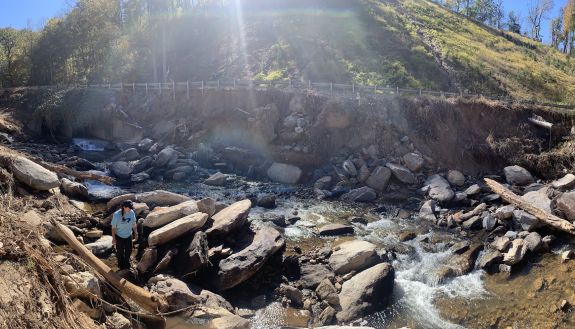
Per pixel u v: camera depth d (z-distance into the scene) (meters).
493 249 12.01
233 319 7.62
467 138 21.44
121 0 43.75
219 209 12.38
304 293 9.44
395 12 45.75
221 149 23.08
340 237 12.92
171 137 24.69
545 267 10.86
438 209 15.91
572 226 12.11
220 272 9.12
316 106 22.64
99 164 20.47
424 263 11.41
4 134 24.78
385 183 18.38
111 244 10.01
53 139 26.34
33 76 36.34
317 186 18.78
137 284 8.54
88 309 6.40
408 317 8.99
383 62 32.50
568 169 19.28
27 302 5.31
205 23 42.75
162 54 38.28
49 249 7.30
